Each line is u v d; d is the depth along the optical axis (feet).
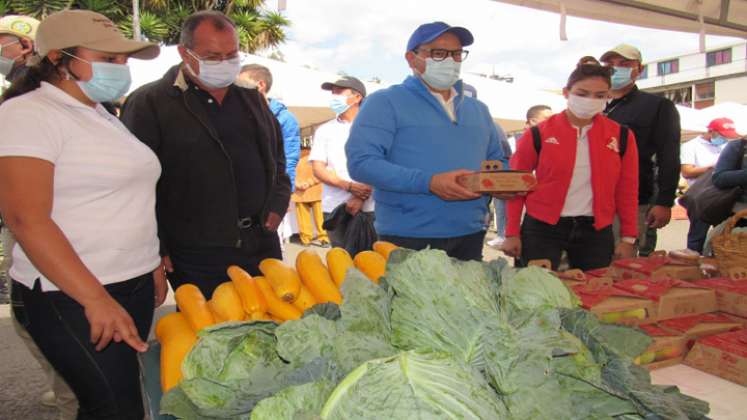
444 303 3.65
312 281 5.51
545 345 3.49
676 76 127.03
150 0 50.37
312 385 3.25
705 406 3.69
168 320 5.26
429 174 8.03
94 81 5.77
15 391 10.89
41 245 5.15
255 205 8.87
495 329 3.47
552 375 3.31
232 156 8.56
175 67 8.55
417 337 3.58
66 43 5.52
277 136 9.73
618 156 10.27
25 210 5.11
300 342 3.74
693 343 5.74
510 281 4.60
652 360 5.54
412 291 3.76
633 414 3.53
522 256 10.87
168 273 8.77
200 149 8.11
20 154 5.09
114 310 5.40
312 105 25.30
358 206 13.53
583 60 10.28
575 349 3.50
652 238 13.26
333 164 15.67
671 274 7.85
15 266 5.99
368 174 8.25
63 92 5.70
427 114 8.71
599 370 3.64
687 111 36.45
